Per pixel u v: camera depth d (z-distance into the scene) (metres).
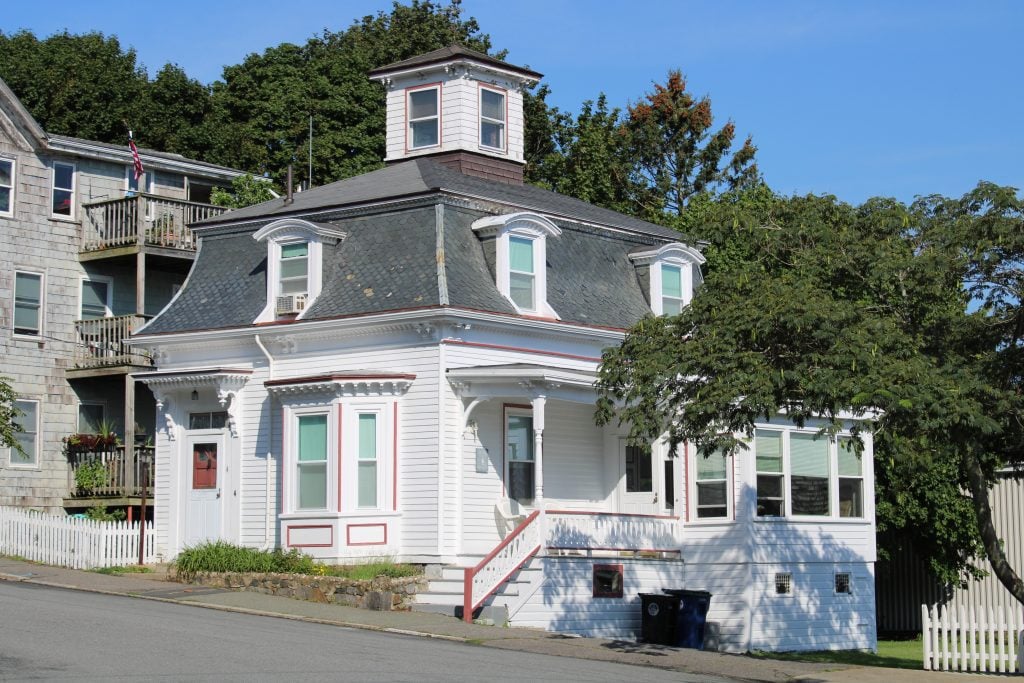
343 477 29.86
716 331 23.92
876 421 23.91
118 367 39.84
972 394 24.17
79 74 58.09
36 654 19.28
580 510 32.88
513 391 29.66
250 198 46.56
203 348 33.47
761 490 32.84
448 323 30.03
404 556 30.00
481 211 32.53
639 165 75.19
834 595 34.22
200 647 20.59
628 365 25.36
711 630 32.31
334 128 58.59
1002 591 42.62
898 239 25.48
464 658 21.53
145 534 32.53
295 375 31.98
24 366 40.25
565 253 33.88
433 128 37.50
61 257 41.34
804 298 23.31
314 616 25.64
